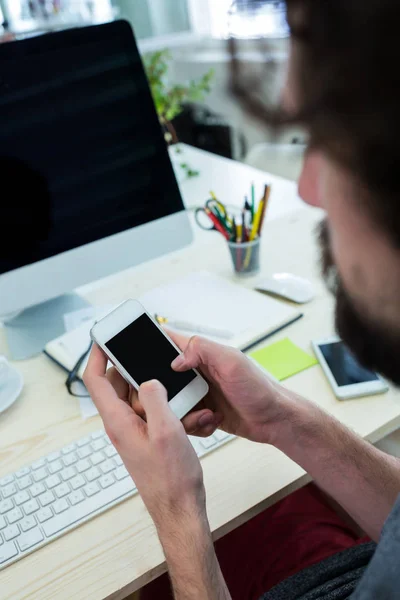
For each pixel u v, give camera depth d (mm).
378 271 304
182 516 499
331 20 250
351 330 363
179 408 602
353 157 262
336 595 546
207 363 615
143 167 929
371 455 621
